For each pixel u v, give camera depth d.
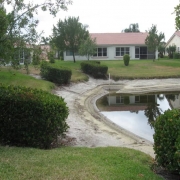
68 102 15.62
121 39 41.50
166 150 5.07
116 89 22.23
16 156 5.54
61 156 5.61
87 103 16.45
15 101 6.63
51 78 20.38
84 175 4.59
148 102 17.59
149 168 5.39
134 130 11.12
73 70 27.41
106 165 5.17
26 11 7.72
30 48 7.82
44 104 6.61
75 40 31.48
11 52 7.37
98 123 11.59
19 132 6.72
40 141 6.79
